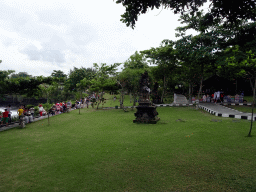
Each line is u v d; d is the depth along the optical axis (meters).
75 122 13.45
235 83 24.73
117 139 8.35
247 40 5.51
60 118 15.75
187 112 16.55
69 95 38.41
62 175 4.95
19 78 15.18
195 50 16.22
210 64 18.75
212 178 4.41
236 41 5.74
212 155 5.86
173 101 28.11
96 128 11.02
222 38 14.09
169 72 24.52
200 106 19.89
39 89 17.12
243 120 11.11
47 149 7.25
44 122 13.92
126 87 21.67
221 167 4.97
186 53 17.17
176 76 26.95
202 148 6.56
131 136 8.78
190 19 15.15
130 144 7.50
